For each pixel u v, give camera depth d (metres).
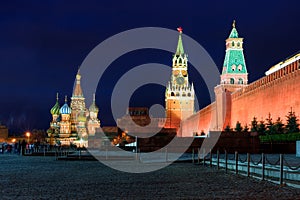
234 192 13.73
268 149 43.06
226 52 120.62
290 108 58.88
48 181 17.66
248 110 80.38
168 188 14.98
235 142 43.78
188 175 20.72
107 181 17.69
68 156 42.09
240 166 23.12
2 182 17.20
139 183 16.78
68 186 15.70
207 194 13.25
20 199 12.24
